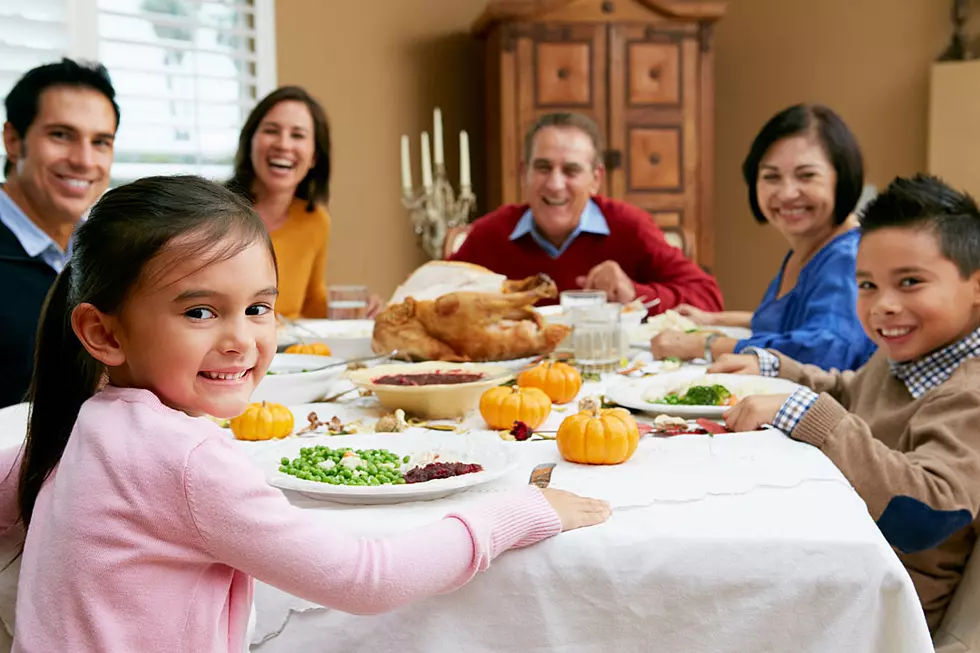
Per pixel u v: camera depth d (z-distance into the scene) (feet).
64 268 3.17
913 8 16.70
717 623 3.31
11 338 6.99
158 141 13.61
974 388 4.50
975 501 4.27
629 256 10.69
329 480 3.72
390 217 15.88
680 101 14.96
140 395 2.95
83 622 2.73
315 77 14.88
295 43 14.62
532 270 10.84
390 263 15.97
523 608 3.30
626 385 5.66
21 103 7.12
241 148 10.28
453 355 6.31
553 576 3.29
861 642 3.30
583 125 10.31
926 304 4.83
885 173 17.04
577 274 10.73
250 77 14.28
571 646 3.32
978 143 15.99
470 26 16.49
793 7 17.01
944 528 4.25
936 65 16.26
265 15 14.33
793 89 17.15
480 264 11.01
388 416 4.87
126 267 2.86
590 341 6.54
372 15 15.39
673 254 10.63
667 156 15.01
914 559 4.66
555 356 7.02
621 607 3.30
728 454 4.16
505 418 4.83
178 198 2.94
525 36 14.60
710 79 14.98
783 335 7.02
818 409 4.40
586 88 14.75
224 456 2.85
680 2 14.70
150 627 2.77
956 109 16.12
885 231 4.90
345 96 15.19
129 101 13.28
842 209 7.94
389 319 6.40
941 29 16.66
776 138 7.95
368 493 3.53
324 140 10.48
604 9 14.69
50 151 7.09
